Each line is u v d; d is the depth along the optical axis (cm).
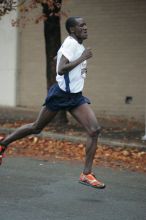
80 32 1429
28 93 3588
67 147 2336
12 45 3594
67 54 1397
